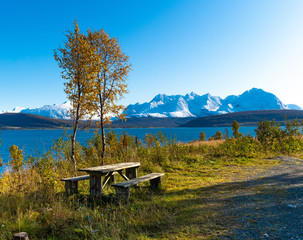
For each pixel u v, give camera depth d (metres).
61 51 11.21
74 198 6.30
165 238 3.82
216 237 3.74
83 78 11.37
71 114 11.39
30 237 4.00
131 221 4.65
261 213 4.79
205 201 5.91
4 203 5.55
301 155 16.89
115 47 12.69
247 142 17.44
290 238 3.55
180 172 10.59
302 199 5.63
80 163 10.79
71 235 4.04
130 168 8.43
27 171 8.56
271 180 8.30
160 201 5.93
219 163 12.90
